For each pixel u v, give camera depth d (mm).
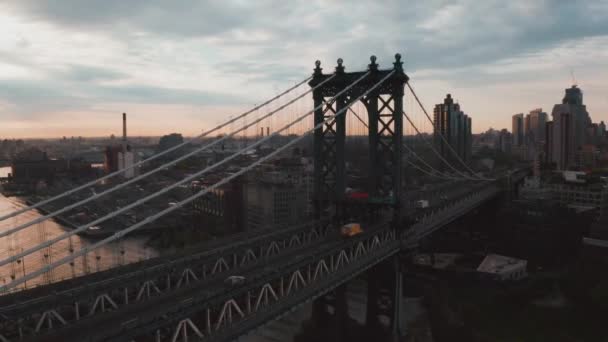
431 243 113188
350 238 53906
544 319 76375
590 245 88125
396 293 63031
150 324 29891
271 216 138500
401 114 63406
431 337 72875
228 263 50125
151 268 43000
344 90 63969
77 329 32531
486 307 80938
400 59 62438
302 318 78938
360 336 62812
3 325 32469
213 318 37594
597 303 76438
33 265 122562
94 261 125625
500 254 108688
